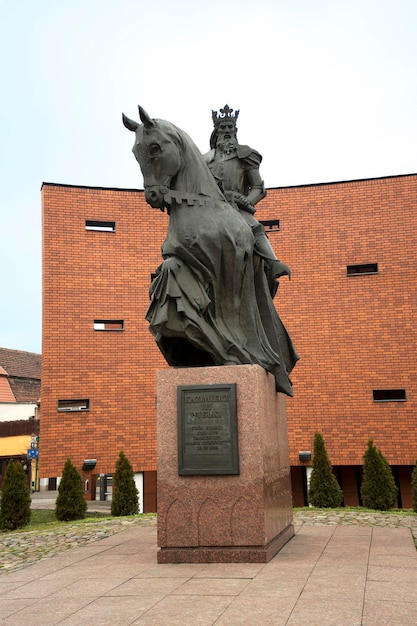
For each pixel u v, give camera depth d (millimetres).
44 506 24797
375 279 17922
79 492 13766
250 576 5145
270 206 18734
